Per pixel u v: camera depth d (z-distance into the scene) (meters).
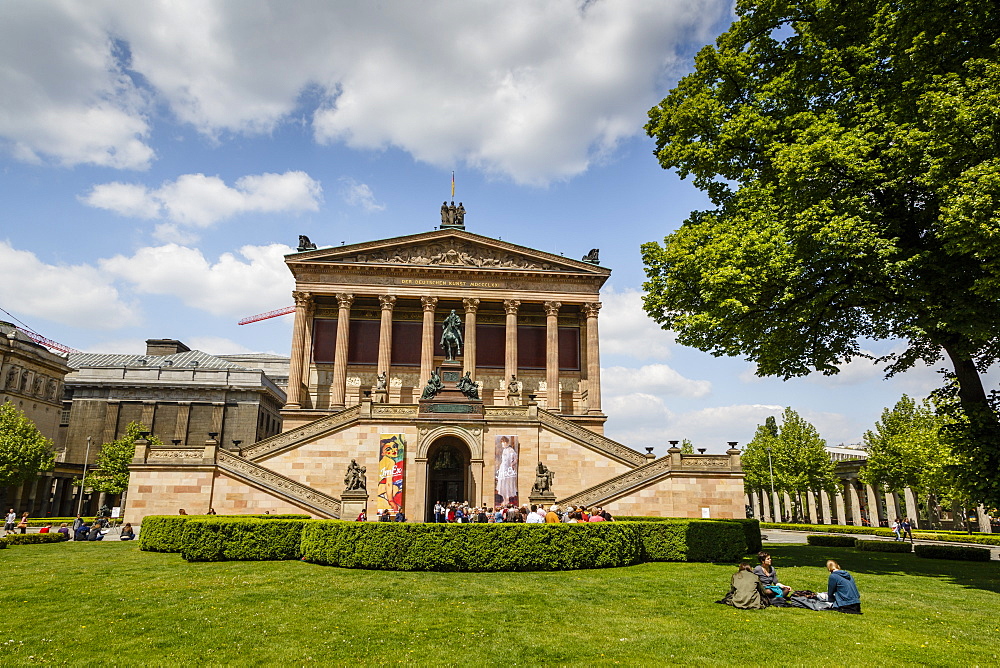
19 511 70.56
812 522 80.62
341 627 13.98
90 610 15.59
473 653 12.12
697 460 42.41
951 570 24.22
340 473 44.94
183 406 87.00
